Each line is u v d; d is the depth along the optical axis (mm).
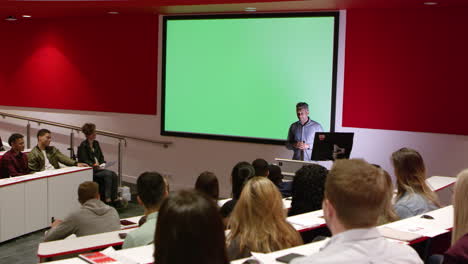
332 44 7461
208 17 8367
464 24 6562
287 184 5555
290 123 7898
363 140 7320
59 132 10133
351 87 7352
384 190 1536
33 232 6434
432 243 4105
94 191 4359
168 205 1205
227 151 8406
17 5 8156
